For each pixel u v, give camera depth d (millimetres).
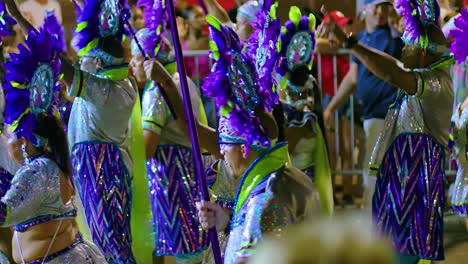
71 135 7422
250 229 3982
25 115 5605
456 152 8156
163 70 5977
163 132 8117
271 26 4340
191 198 8188
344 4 9578
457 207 8281
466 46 6555
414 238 6719
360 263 1633
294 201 4070
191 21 10805
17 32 9312
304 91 7141
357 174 10992
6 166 6945
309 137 7195
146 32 7902
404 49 6824
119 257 7336
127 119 7430
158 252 8258
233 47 4262
